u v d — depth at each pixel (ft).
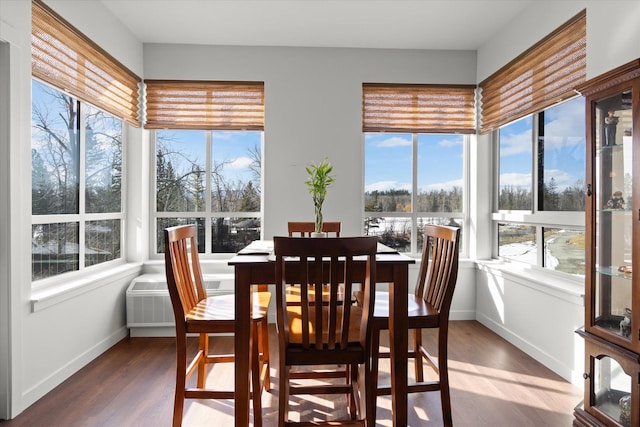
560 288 8.50
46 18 8.06
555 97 9.17
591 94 6.50
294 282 6.12
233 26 11.22
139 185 12.21
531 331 9.79
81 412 7.09
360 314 6.75
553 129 9.72
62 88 8.61
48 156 8.57
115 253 11.58
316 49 12.56
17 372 7.02
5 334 6.86
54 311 8.10
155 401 7.50
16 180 7.06
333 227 10.73
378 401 7.75
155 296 11.10
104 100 10.28
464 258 13.17
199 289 7.57
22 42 7.23
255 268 6.01
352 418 6.92
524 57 10.30
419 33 11.69
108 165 11.16
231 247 13.07
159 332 11.31
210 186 12.98
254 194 13.10
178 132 12.89
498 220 12.33
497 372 8.86
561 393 7.86
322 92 12.57
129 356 9.78
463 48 12.77
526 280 9.87
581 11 8.18
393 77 12.74
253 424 6.74
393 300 6.23
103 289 10.08
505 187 12.09
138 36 11.87
